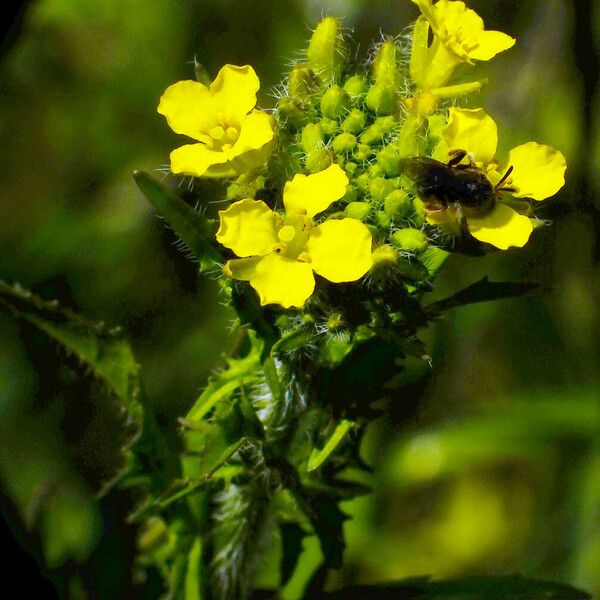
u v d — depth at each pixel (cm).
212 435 29
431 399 35
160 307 35
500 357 35
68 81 37
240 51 38
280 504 30
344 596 30
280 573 30
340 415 29
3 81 37
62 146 37
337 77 29
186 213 28
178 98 28
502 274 35
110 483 29
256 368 29
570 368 35
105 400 33
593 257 35
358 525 35
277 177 28
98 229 36
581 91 35
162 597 31
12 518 31
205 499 29
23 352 33
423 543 35
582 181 35
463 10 29
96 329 29
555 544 35
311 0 37
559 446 35
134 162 37
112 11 38
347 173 28
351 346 29
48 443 33
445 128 28
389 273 28
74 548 33
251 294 28
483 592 30
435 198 28
